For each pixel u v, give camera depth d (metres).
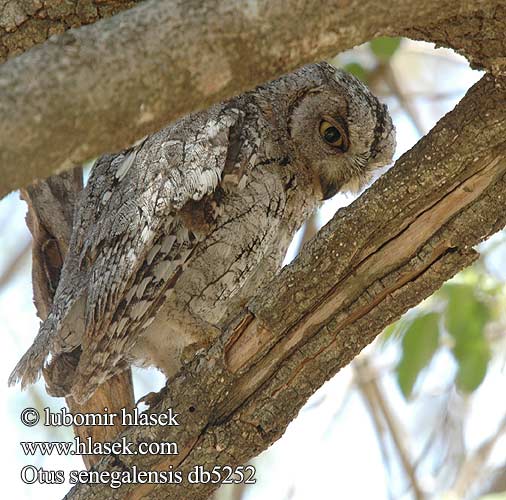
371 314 6.03
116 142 3.87
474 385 10.53
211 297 8.22
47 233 9.11
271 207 8.27
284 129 8.99
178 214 7.63
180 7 3.90
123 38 3.79
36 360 7.66
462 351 10.56
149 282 7.55
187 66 3.91
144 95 3.84
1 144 3.53
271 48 4.09
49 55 3.65
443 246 5.82
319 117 9.23
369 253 5.92
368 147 9.50
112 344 7.55
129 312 7.52
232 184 7.94
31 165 3.64
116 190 7.99
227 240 8.03
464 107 5.69
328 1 4.14
